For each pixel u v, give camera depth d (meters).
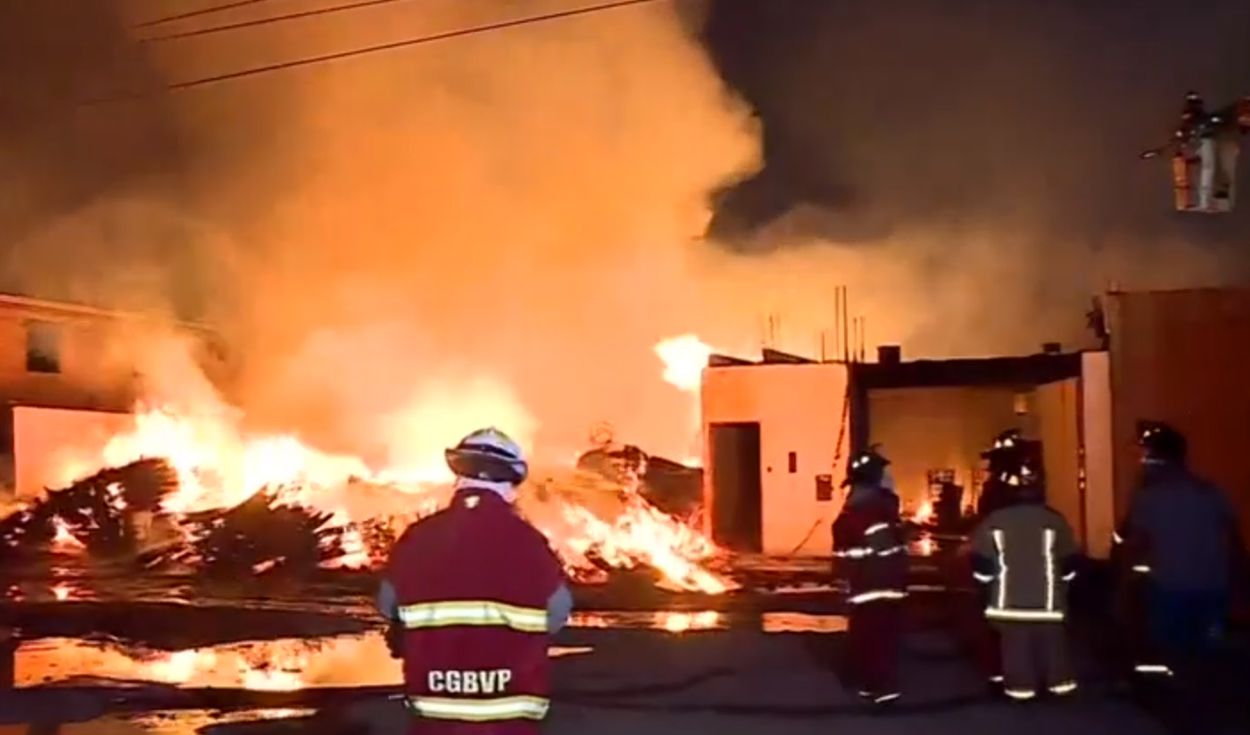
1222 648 13.48
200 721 11.47
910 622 16.50
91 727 11.27
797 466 25.72
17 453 31.59
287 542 23.75
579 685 12.59
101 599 20.50
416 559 5.63
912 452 28.33
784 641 15.28
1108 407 21.27
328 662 14.88
